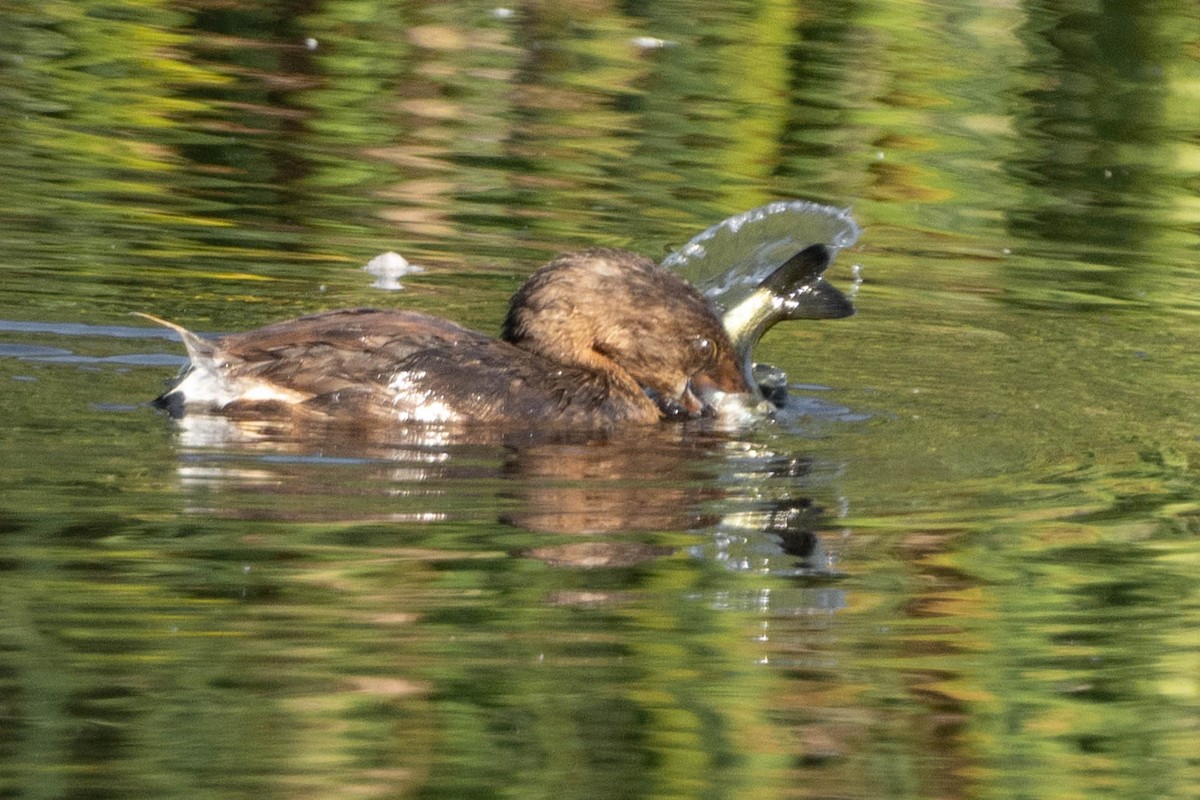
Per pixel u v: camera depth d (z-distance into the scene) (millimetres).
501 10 33750
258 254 21484
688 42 32031
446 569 12383
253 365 15070
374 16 33156
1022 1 33875
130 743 10195
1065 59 31438
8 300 18594
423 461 14383
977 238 24500
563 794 9992
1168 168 27266
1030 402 17344
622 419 15836
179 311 18844
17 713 10422
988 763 10578
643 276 16672
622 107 28891
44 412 14883
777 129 28250
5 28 30766
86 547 12359
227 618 11570
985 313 21141
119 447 14141
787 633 11859
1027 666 11633
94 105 27359
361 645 11344
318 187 24578
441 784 9906
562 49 31891
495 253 22203
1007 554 13141
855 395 17469
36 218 22031
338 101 28500
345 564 12352
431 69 30422
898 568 12844
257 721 10484
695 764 10305
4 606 11516
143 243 21453
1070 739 10859
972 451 15539
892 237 24312
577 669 11234
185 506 13094
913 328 20375
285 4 33469
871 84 30062
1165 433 16344
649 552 12859
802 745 10648
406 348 15281
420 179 25156
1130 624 12156
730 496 14039
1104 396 17688
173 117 27172
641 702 10891
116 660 11008
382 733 10469
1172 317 21250
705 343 16594
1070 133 28422
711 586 12414
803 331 20031
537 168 25938
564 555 12734
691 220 23797
